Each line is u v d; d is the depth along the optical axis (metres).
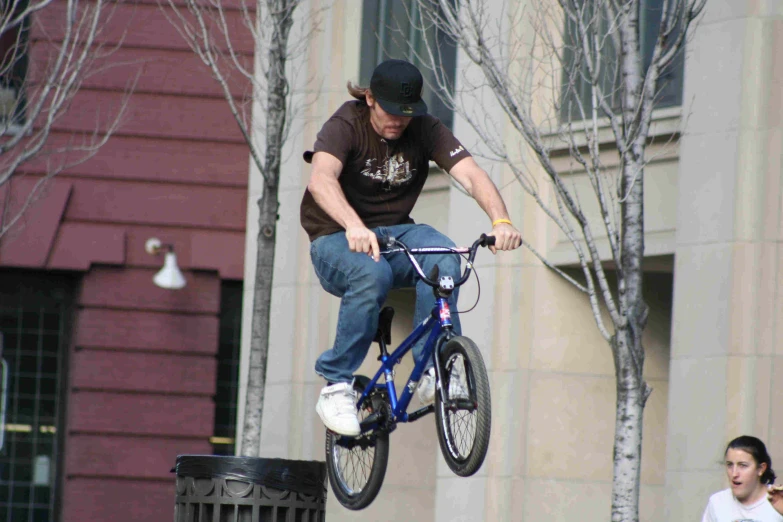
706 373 22.86
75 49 26.28
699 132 23.48
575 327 27.22
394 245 14.10
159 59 34.47
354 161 15.01
